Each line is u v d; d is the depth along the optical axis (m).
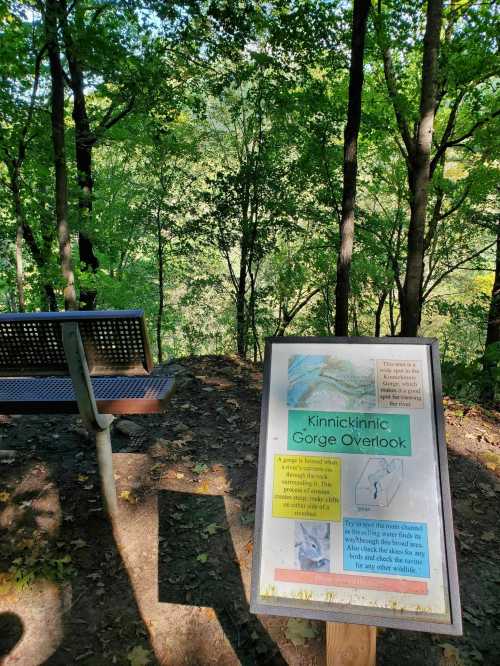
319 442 1.90
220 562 2.90
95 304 13.39
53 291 12.13
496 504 3.53
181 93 9.47
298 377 1.98
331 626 1.83
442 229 13.03
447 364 6.38
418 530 1.79
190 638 2.44
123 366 2.99
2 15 7.68
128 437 4.17
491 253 13.20
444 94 9.65
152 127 10.01
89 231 11.17
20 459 3.79
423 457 1.85
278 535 1.85
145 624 2.51
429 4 6.14
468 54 8.43
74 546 2.97
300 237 14.17
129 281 16.22
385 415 1.90
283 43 8.59
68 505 3.30
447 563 1.75
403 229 15.04
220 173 13.14
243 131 13.61
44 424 4.35
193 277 16.22
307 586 1.79
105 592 2.68
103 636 2.44
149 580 2.77
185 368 5.77
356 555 1.79
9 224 11.34
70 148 10.00
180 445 4.05
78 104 10.05
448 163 11.98
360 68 6.39
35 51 8.33
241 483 3.60
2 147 9.30
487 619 2.59
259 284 16.16
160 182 13.71
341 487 1.86
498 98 9.41
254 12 8.34
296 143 11.84
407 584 1.75
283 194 12.59
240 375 5.60
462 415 4.91
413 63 10.27
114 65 7.91
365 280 12.90
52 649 2.36
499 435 4.52
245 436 4.24
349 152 6.63
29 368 3.04
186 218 14.88
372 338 1.98
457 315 13.22
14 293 13.68
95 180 13.95
